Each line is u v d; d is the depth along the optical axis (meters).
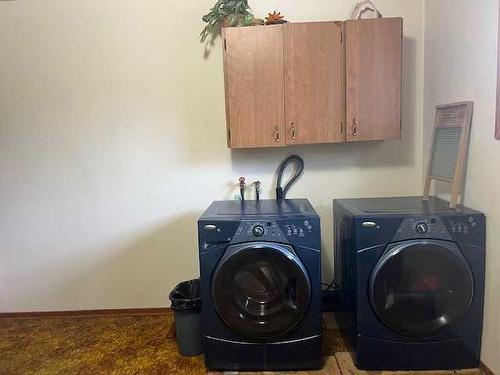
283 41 2.26
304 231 1.92
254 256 1.91
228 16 2.34
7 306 2.91
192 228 2.78
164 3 2.59
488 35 1.82
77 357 2.29
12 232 2.83
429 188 2.40
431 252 1.86
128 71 2.65
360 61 2.26
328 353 2.18
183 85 2.66
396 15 2.55
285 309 1.95
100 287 2.87
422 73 2.59
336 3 2.55
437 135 2.29
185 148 2.71
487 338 1.89
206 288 1.98
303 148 2.69
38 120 2.71
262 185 2.73
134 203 2.78
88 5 2.60
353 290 2.00
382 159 2.68
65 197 2.78
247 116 2.32
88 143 2.72
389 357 1.98
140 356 2.28
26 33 2.63
